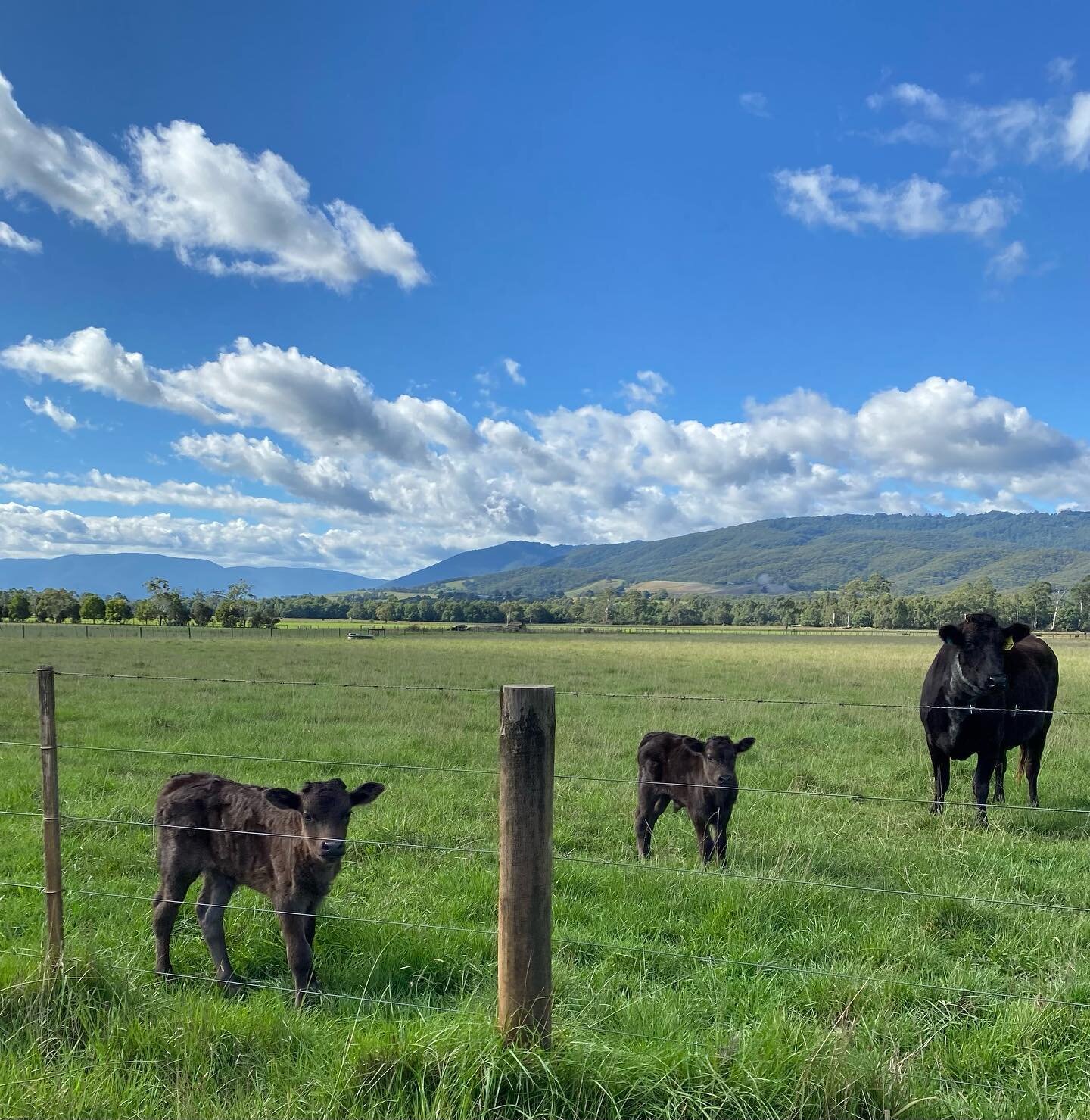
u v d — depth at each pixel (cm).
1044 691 1127
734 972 518
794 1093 355
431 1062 367
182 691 2064
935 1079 386
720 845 788
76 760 1166
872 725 1625
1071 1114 359
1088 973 512
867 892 664
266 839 511
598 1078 356
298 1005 469
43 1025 410
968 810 988
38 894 656
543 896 365
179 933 594
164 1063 388
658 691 2325
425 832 843
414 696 2036
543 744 360
